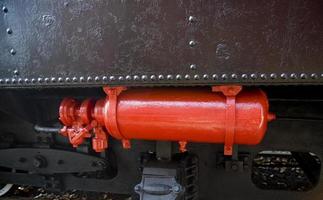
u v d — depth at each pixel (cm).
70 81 137
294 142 173
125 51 130
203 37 122
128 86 136
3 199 235
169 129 135
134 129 139
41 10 135
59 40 136
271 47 117
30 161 210
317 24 112
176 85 128
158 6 123
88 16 131
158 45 126
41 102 201
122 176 198
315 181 188
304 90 165
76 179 210
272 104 171
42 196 245
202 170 183
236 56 120
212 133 132
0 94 180
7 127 214
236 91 127
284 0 113
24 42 140
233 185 182
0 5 140
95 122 152
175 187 156
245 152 179
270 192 178
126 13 127
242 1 116
